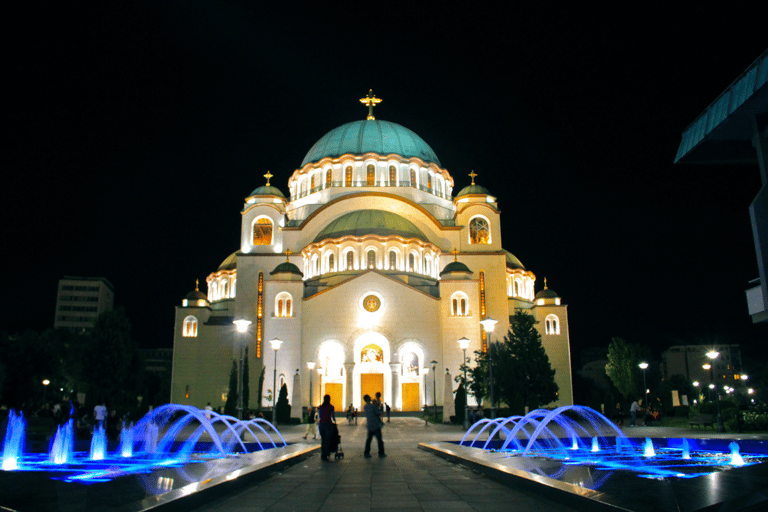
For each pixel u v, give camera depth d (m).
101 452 24.92
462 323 61.47
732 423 34.81
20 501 11.25
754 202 13.12
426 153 79.31
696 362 139.75
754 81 11.89
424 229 71.88
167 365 127.62
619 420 47.12
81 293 151.38
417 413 57.09
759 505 7.91
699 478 11.37
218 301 77.19
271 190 73.75
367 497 12.27
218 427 40.59
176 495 10.27
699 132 14.34
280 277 63.75
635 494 10.09
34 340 54.03
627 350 75.75
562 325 70.75
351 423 47.66
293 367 60.38
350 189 73.50
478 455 18.94
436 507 11.03
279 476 15.83
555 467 15.59
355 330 61.44
